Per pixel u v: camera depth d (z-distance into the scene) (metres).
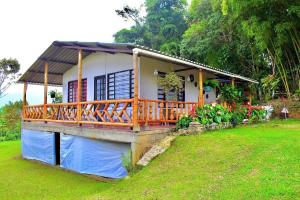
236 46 17.38
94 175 8.40
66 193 6.73
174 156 6.55
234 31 17.45
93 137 8.37
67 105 9.85
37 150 11.63
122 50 8.18
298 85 13.70
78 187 7.23
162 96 10.52
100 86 11.31
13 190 7.41
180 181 5.27
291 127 9.43
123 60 10.34
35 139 11.81
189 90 11.63
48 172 9.35
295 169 4.54
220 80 12.92
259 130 8.68
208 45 18.20
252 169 4.92
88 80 11.82
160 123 8.91
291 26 11.52
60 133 10.06
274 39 12.73
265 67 17.19
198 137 7.39
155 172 6.07
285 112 12.63
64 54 11.05
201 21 19.69
